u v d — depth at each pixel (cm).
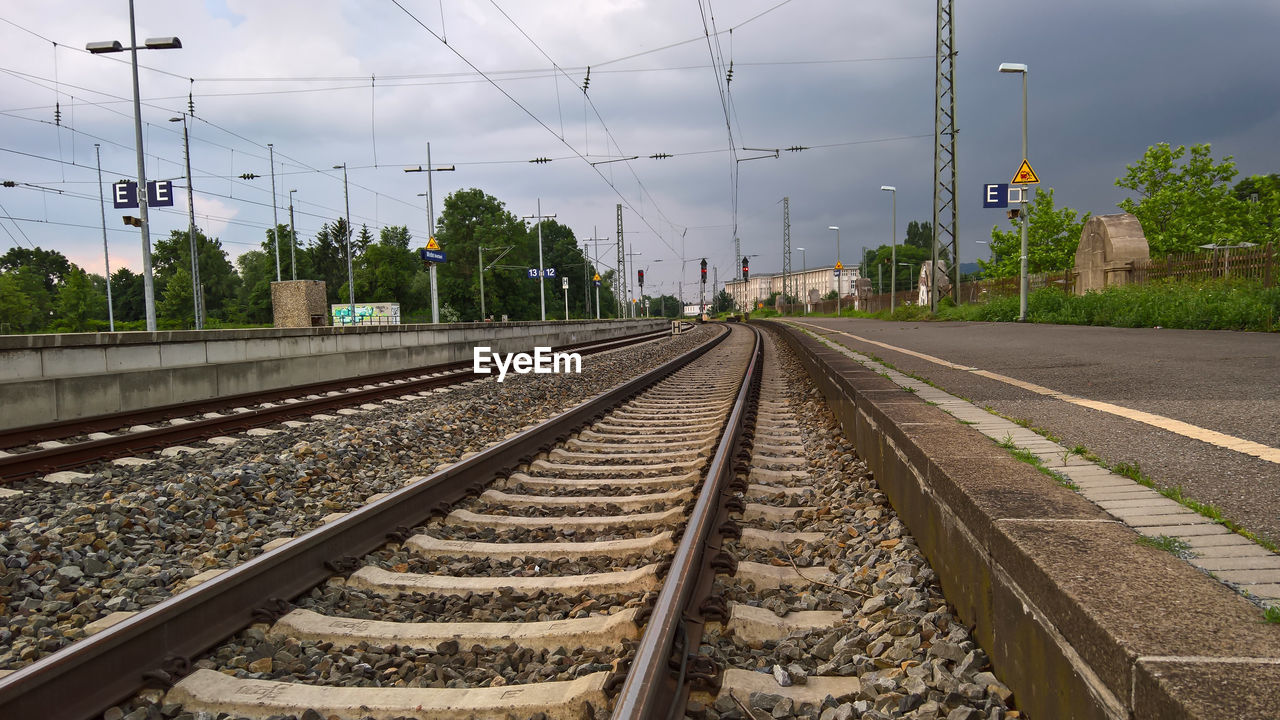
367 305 5691
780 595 421
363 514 510
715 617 379
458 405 1309
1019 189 2722
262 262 12825
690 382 1733
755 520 570
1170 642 196
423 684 330
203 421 1017
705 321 9950
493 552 509
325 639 381
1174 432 555
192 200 4278
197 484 714
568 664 343
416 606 424
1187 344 1322
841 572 464
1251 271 1977
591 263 15175
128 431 1028
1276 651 189
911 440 496
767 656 345
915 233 18675
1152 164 4800
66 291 8906
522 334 3172
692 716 292
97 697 310
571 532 555
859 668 326
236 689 323
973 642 336
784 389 1561
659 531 555
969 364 1191
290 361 1602
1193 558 276
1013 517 313
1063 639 235
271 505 678
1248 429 557
